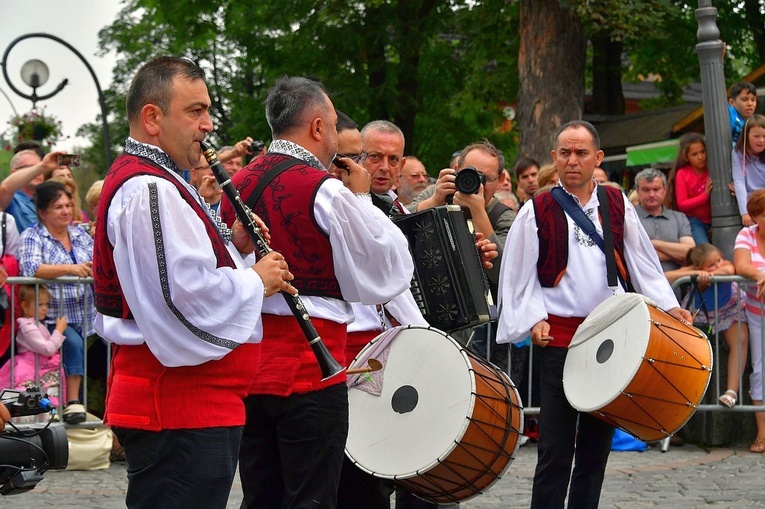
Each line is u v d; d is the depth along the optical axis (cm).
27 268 696
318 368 376
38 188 713
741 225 820
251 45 2017
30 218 734
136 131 318
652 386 478
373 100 1950
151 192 300
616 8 1314
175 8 2006
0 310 679
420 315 453
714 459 742
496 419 424
